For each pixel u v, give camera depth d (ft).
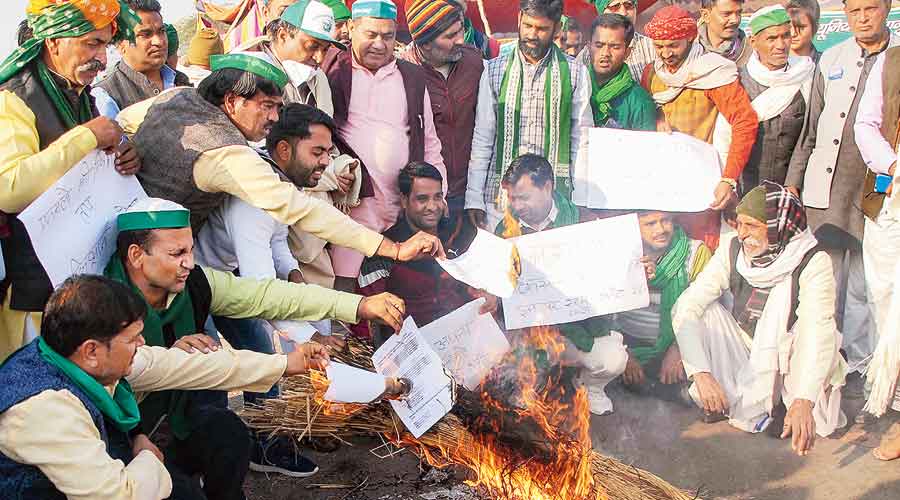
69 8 9.35
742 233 13.85
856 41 13.85
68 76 9.82
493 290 11.27
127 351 7.93
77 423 7.58
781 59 14.11
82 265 9.08
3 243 8.93
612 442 13.28
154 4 14.02
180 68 20.76
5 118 9.23
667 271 14.71
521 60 14.98
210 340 9.53
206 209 10.86
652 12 15.92
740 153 14.40
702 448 13.11
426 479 11.87
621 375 15.03
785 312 13.74
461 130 15.52
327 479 12.03
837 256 14.56
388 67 14.88
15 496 7.68
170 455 9.93
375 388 10.49
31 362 7.73
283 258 12.35
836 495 11.64
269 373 9.61
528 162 14.10
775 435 13.56
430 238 10.87
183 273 9.29
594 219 15.08
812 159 14.46
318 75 14.25
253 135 10.75
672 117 14.80
